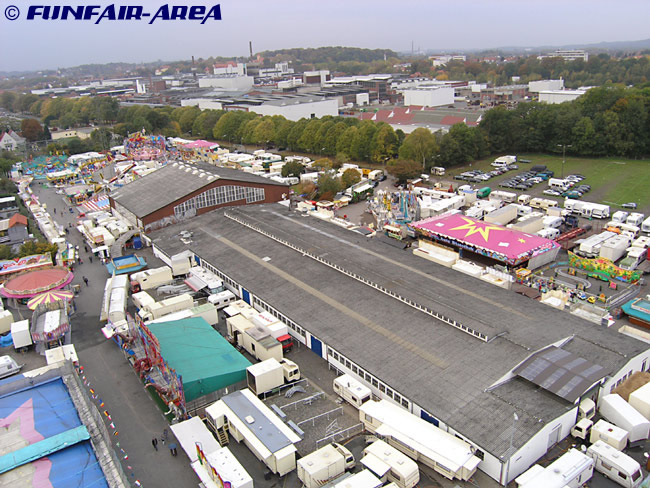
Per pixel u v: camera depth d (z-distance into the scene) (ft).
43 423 153.89
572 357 176.65
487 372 171.94
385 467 144.77
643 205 391.04
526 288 257.14
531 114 577.43
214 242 309.63
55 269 291.58
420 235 340.59
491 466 144.87
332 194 437.99
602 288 262.88
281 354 203.51
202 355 197.16
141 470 157.58
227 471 144.77
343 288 235.81
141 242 343.05
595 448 152.15
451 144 530.68
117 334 227.81
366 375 182.80
